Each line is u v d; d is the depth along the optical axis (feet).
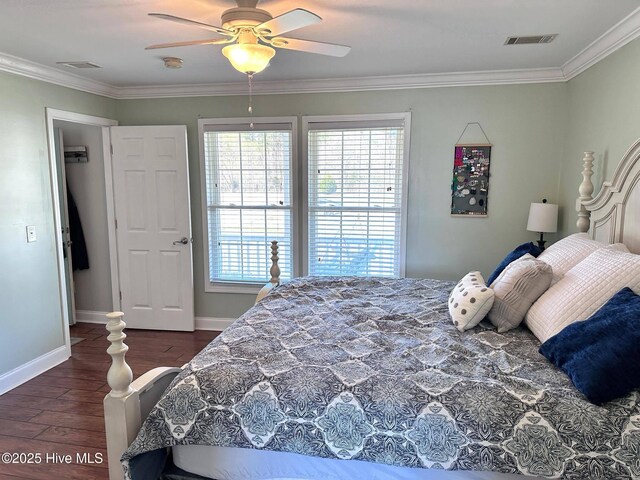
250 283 13.94
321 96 12.76
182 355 12.24
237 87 13.01
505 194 12.19
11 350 10.37
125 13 7.30
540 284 6.95
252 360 5.72
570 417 4.49
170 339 13.46
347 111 12.68
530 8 7.19
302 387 5.08
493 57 10.16
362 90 12.48
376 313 7.93
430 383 5.08
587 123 10.09
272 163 13.39
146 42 8.90
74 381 10.64
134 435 5.27
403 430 4.69
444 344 6.31
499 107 11.88
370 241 13.20
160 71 11.39
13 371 10.40
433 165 12.44
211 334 13.92
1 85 9.98
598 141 9.48
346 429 4.82
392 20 7.70
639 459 4.27
